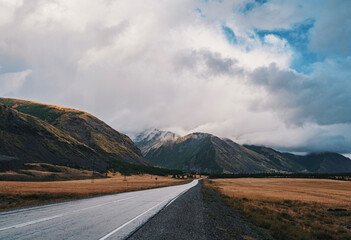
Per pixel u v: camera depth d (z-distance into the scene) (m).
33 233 7.47
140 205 16.94
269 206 25.41
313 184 119.19
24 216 10.62
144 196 25.92
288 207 26.05
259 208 22.20
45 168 144.75
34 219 9.89
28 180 108.62
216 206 20.38
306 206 27.70
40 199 21.39
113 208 14.69
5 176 104.00
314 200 34.84
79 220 10.02
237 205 22.94
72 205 15.59
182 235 8.47
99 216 11.29
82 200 19.66
